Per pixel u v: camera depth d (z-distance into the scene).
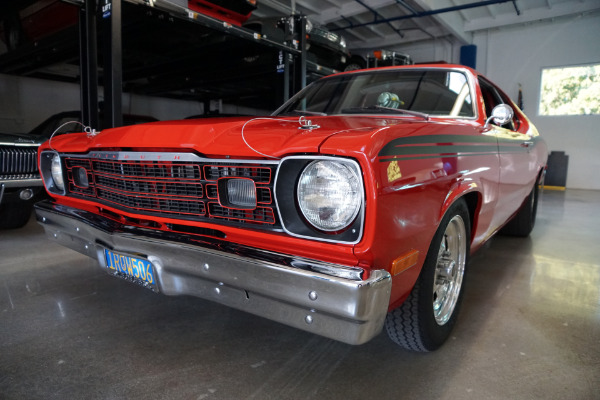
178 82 7.08
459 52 11.64
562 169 10.09
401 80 2.30
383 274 1.14
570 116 10.26
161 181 1.58
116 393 1.39
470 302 2.24
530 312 2.11
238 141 1.36
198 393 1.40
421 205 1.33
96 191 1.92
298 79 5.17
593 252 3.34
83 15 3.48
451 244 1.79
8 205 3.54
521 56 10.77
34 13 4.58
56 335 1.81
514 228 3.78
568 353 1.69
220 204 1.42
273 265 1.21
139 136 1.64
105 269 1.78
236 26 4.21
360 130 1.25
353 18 10.47
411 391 1.42
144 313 2.04
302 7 9.55
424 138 1.40
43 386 1.43
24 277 2.53
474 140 1.81
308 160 1.20
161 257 1.51
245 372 1.53
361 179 1.11
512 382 1.48
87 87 3.59
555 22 10.22
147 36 4.75
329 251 1.20
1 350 1.68
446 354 1.68
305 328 1.22
